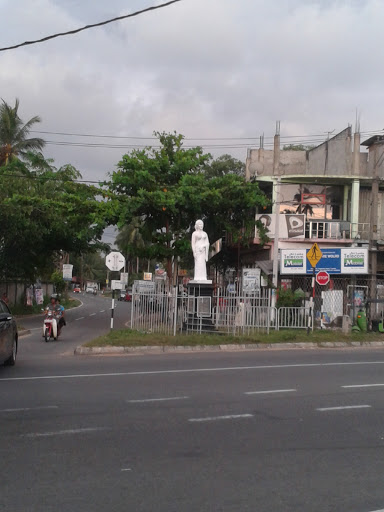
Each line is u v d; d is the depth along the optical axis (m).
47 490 5.37
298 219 31.36
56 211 31.45
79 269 104.44
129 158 28.20
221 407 9.09
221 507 5.01
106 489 5.41
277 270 27.16
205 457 6.45
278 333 20.70
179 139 29.81
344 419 8.45
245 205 29.20
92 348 17.16
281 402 9.58
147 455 6.50
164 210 27.48
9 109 42.69
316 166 35.72
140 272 84.50
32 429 7.60
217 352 17.62
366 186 33.25
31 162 40.88
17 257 35.25
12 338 13.27
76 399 9.59
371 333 22.64
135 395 9.98
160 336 19.00
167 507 5.00
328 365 14.39
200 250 22.72
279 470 6.04
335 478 5.82
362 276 28.34
